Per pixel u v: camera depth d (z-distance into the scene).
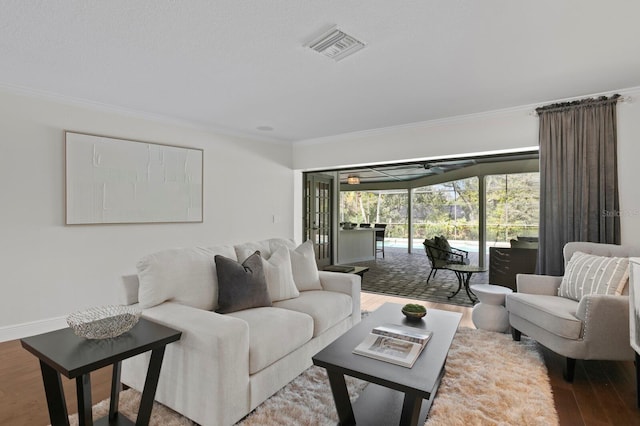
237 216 4.77
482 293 3.18
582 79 2.87
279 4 1.82
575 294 2.61
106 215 3.51
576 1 1.79
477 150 3.90
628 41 2.22
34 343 1.45
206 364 1.63
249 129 4.62
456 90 3.13
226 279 2.27
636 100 3.06
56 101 3.21
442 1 1.79
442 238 5.70
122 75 2.76
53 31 2.07
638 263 1.84
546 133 3.43
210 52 2.37
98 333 1.48
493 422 1.74
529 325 2.59
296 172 5.62
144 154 3.81
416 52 2.38
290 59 2.48
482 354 2.56
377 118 4.07
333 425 1.72
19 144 3.01
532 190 5.36
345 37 2.17
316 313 2.41
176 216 4.08
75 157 3.31
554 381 2.26
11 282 2.97
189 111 3.77
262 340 1.88
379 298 4.43
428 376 1.45
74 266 3.32
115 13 1.88
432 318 2.27
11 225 2.97
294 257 3.01
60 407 1.49
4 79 2.82
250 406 1.77
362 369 1.51
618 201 3.11
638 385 1.95
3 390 2.13
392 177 8.95
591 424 1.80
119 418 1.75
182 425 1.70
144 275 2.02
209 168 4.46
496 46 2.29
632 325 1.91
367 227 9.02
